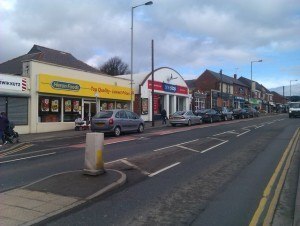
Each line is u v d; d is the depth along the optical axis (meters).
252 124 36.09
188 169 11.62
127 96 36.75
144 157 14.08
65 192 8.28
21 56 42.94
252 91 95.88
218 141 19.91
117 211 7.21
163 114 36.69
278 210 7.34
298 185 9.41
